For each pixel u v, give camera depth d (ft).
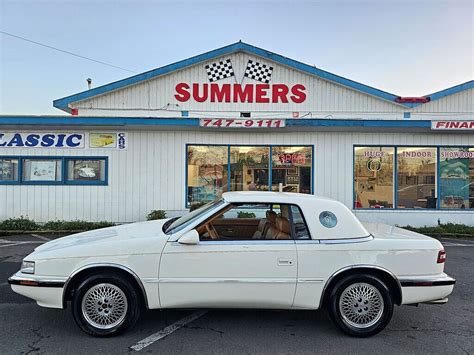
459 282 19.81
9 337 12.89
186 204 36.91
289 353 11.93
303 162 37.52
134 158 36.60
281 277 13.05
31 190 35.96
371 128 35.14
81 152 36.24
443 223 37.29
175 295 12.99
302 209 13.76
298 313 15.46
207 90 39.09
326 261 13.12
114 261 12.87
